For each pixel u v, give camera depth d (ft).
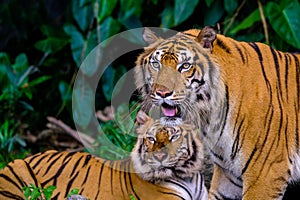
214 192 34.45
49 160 34.17
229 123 31.53
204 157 34.09
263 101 31.81
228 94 31.32
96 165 33.68
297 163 32.89
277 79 32.65
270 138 31.86
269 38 50.75
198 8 53.72
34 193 30.42
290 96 32.76
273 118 31.89
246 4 52.54
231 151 31.94
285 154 32.27
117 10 56.39
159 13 56.13
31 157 34.58
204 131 32.35
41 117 56.85
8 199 33.19
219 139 31.94
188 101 31.35
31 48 62.08
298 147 32.76
